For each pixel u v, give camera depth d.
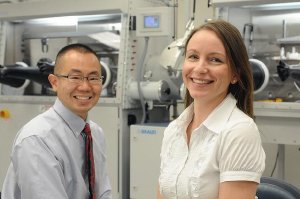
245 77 1.22
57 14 2.91
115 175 2.76
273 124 2.31
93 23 3.14
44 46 3.37
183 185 1.20
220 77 1.16
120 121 2.73
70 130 1.60
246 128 1.11
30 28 3.41
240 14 2.62
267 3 2.30
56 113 1.59
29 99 3.04
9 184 1.49
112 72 2.91
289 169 2.99
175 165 1.26
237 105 1.26
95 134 1.79
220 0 2.35
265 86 2.49
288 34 2.64
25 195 1.44
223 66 1.16
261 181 1.38
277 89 2.63
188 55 1.20
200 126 1.21
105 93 2.88
